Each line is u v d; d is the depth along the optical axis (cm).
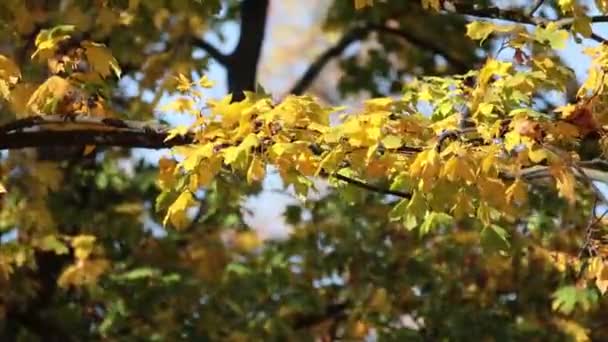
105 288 1040
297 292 1095
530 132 569
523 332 1070
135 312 1054
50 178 988
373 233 1109
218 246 1102
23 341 1067
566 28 684
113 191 1114
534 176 609
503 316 1095
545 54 635
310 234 1120
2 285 1036
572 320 1091
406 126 585
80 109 667
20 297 1054
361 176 635
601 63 598
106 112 696
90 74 667
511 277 1082
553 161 580
